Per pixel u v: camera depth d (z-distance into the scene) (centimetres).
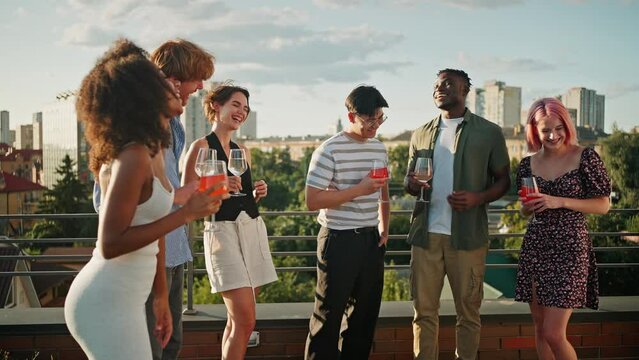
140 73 212
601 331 419
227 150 352
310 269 444
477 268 384
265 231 361
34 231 4897
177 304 324
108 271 214
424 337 392
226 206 342
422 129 404
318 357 367
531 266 353
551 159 357
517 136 7281
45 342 396
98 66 221
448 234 384
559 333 341
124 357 213
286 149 10600
